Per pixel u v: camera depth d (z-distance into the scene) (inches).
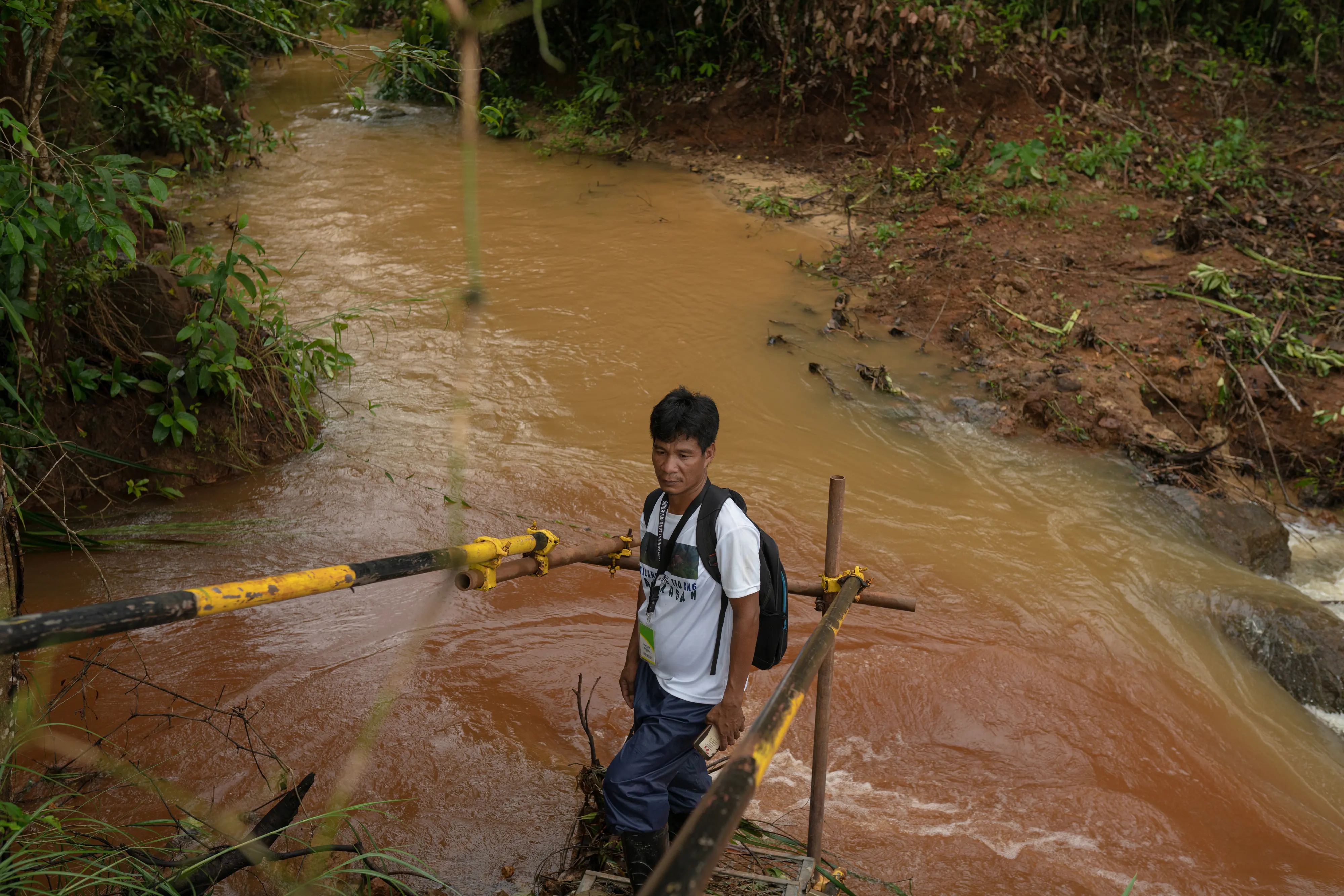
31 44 229.6
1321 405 337.1
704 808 44.8
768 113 579.5
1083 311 374.3
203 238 419.5
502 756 164.9
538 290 385.1
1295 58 660.7
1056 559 247.4
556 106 633.0
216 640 191.8
